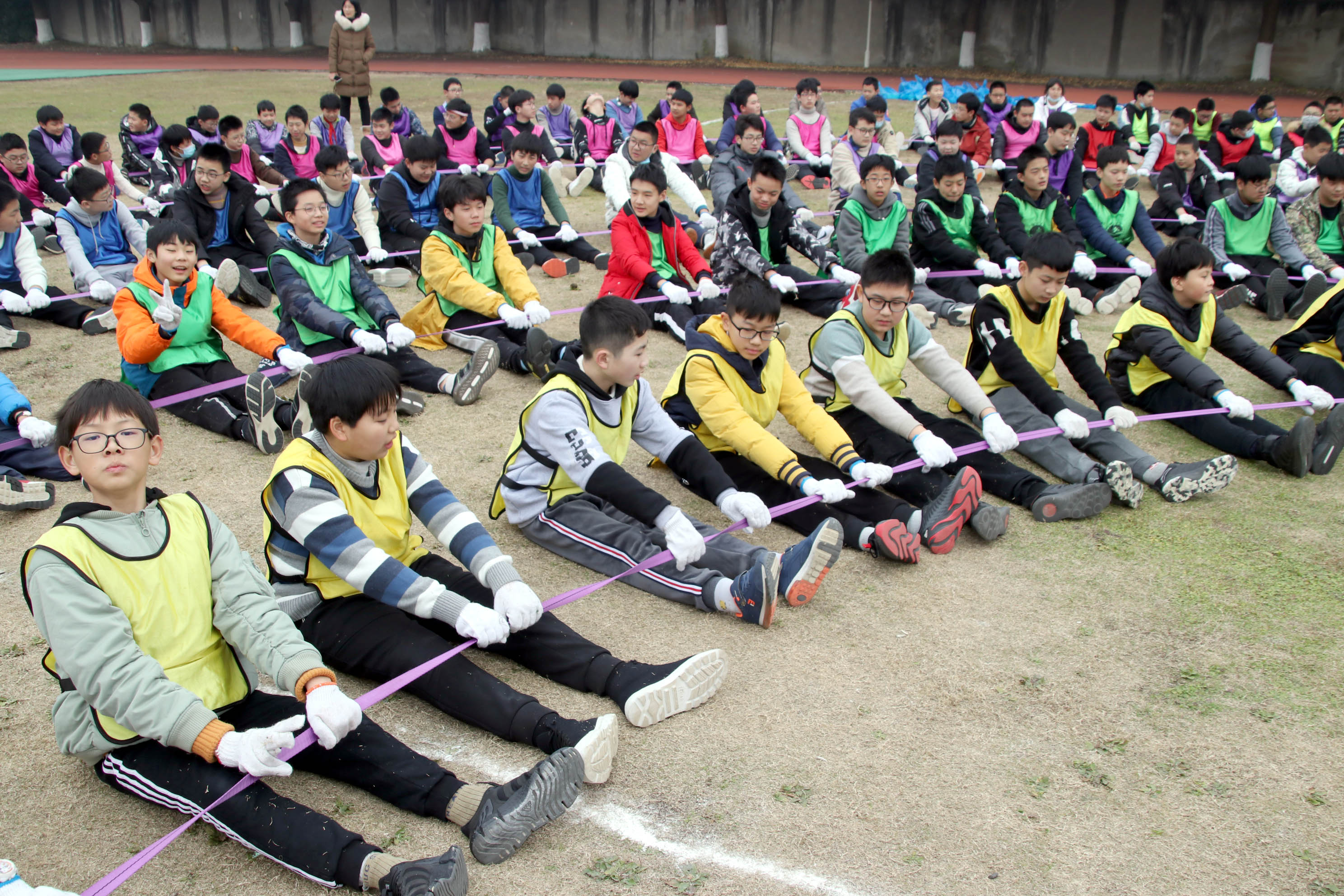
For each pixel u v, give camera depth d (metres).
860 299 4.06
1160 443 4.74
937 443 3.86
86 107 16.47
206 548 2.42
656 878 2.26
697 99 18.36
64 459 2.28
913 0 23.03
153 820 2.43
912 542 3.48
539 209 7.70
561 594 3.35
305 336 5.07
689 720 2.78
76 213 6.29
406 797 2.40
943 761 2.64
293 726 2.28
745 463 3.86
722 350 3.73
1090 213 7.01
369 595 2.68
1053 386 4.66
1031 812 2.47
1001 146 10.96
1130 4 20.94
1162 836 2.41
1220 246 6.94
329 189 6.95
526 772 2.38
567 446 3.20
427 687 2.67
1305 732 2.77
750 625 3.23
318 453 2.75
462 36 27.70
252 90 19.53
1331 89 19.48
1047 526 3.93
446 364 5.58
